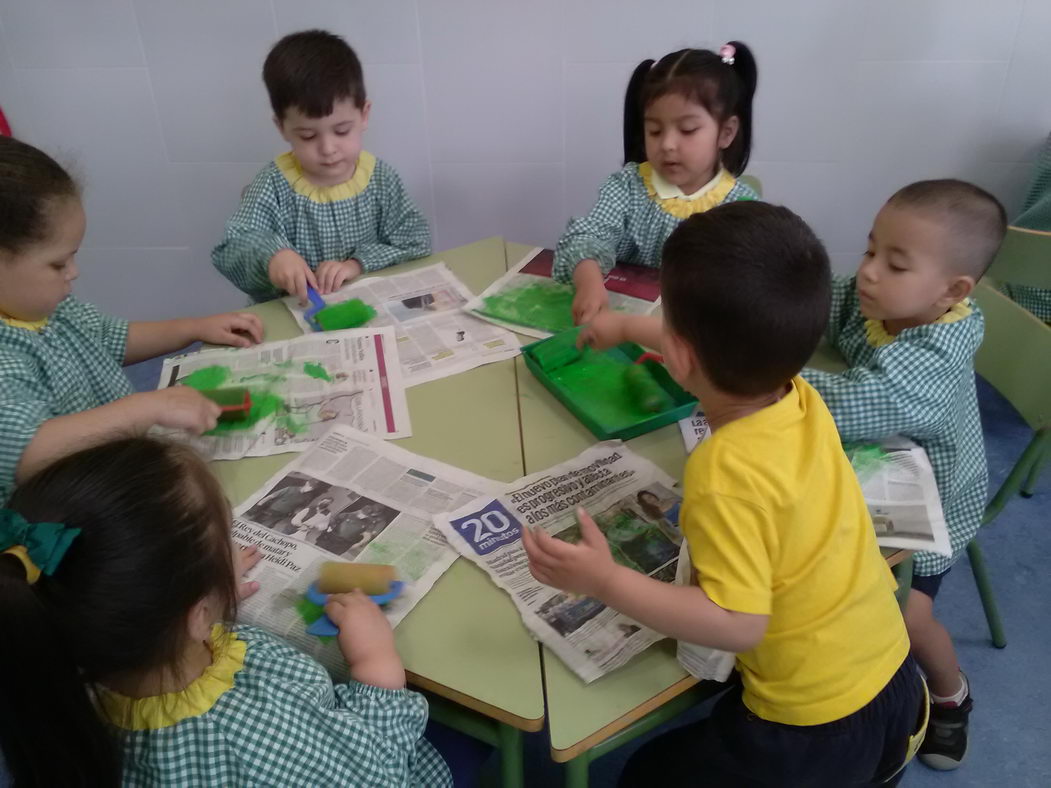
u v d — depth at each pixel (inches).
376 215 68.3
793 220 30.2
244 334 52.7
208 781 28.0
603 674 30.5
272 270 57.4
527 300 55.7
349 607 32.0
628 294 56.0
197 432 41.6
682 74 55.0
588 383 47.0
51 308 41.4
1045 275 54.4
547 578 30.9
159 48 80.2
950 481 45.6
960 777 54.5
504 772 33.7
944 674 52.1
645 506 37.5
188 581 26.4
